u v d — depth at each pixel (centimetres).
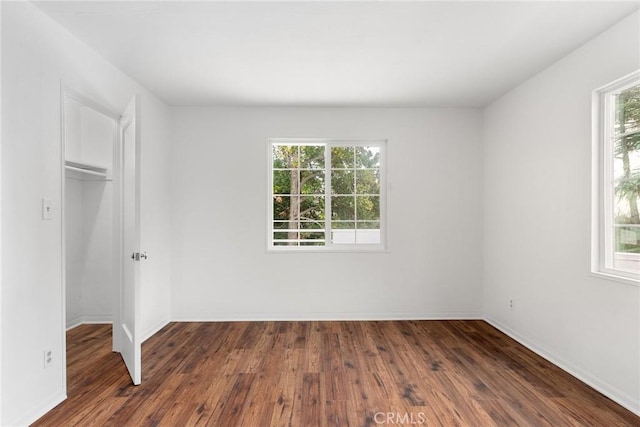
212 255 431
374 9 229
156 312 393
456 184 438
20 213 215
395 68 321
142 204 363
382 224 446
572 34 260
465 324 417
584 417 223
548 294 316
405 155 437
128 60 304
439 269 439
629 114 248
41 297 229
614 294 246
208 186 431
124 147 314
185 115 430
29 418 218
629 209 247
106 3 222
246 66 317
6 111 205
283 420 220
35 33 226
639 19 228
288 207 449
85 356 322
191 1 220
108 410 232
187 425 215
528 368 295
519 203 361
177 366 299
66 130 388
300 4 223
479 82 354
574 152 285
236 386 264
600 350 257
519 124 361
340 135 435
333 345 348
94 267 422
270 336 374
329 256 434
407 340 362
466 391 256
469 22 244
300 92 383
